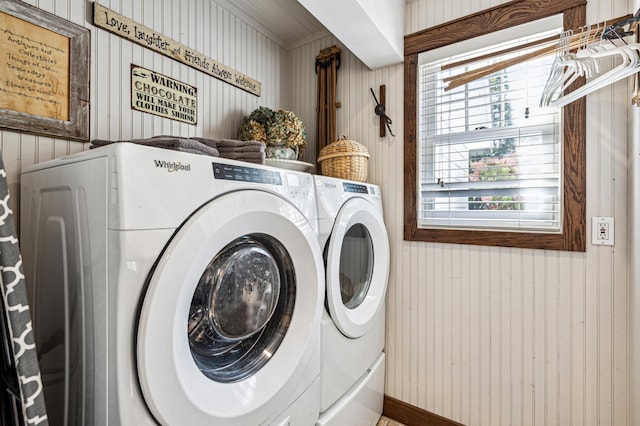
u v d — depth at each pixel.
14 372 0.60
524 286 1.45
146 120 1.41
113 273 0.60
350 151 1.59
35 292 0.92
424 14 1.71
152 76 1.43
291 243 1.00
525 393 1.45
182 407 0.67
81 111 1.20
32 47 1.08
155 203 0.63
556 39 1.29
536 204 1.45
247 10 1.86
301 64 2.23
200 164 0.73
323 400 1.19
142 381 0.60
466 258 1.60
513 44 1.49
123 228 0.58
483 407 1.55
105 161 0.62
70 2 1.17
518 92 1.50
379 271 1.65
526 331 1.45
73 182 0.73
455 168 1.67
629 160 1.22
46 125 1.11
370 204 1.59
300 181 1.08
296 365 0.96
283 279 1.06
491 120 1.57
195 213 0.70
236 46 1.86
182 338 0.69
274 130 1.68
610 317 1.27
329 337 1.22
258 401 0.84
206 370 0.82
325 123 2.06
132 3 1.35
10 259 0.56
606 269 1.27
